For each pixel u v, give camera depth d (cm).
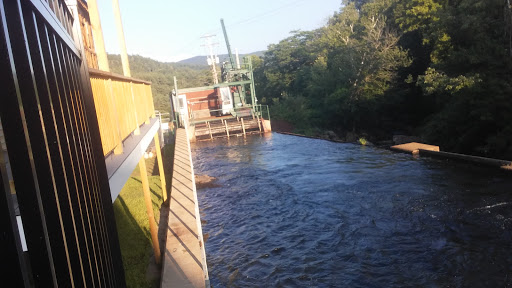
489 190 1206
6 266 104
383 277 799
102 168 346
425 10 3008
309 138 2847
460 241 906
